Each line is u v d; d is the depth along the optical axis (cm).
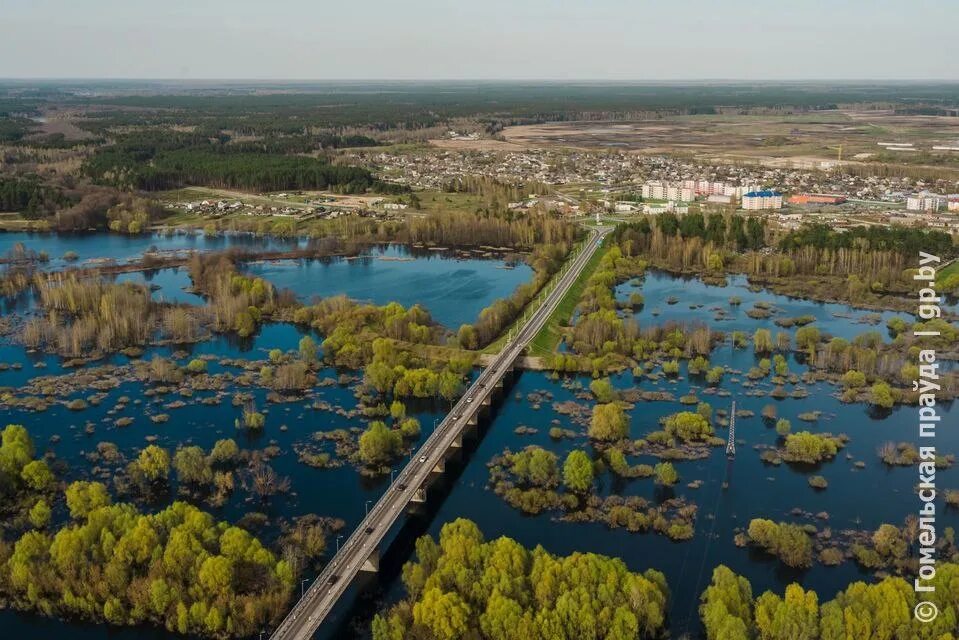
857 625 14462
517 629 14875
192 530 17388
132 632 16262
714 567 18412
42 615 16675
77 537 17012
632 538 19625
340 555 17600
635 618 14975
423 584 16712
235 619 15975
